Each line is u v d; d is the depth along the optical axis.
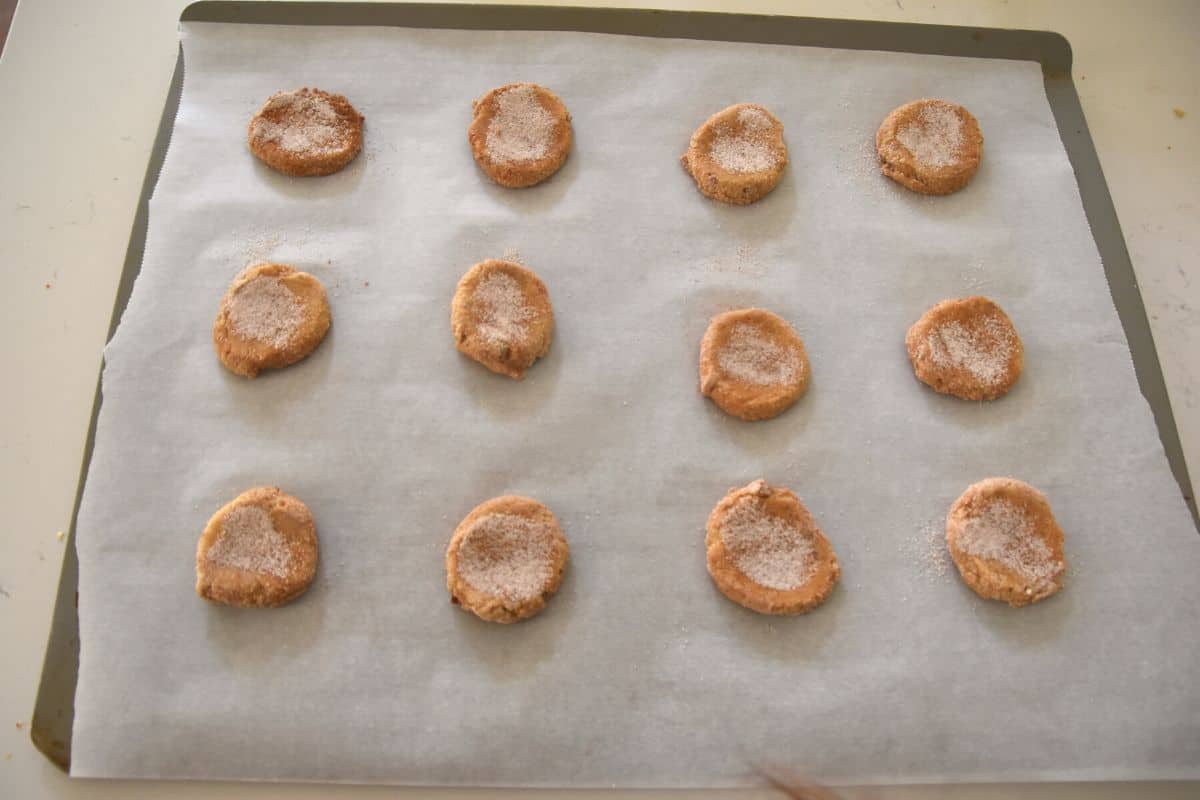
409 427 0.49
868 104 0.56
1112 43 0.60
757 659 0.46
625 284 0.52
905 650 0.46
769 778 0.44
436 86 0.55
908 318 0.52
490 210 0.53
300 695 0.45
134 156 0.55
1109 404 0.50
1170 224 0.56
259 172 0.53
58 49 0.58
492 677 0.45
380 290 0.51
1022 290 0.53
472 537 0.47
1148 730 0.46
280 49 0.56
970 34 0.58
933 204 0.54
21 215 0.54
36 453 0.49
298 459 0.48
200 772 0.44
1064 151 0.56
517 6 0.57
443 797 0.44
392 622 0.46
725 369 0.50
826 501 0.49
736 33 0.57
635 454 0.49
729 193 0.53
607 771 0.44
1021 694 0.46
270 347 0.49
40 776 0.45
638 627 0.46
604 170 0.54
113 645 0.45
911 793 0.45
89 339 0.51
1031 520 0.48
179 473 0.48
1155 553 0.48
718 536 0.47
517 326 0.50
